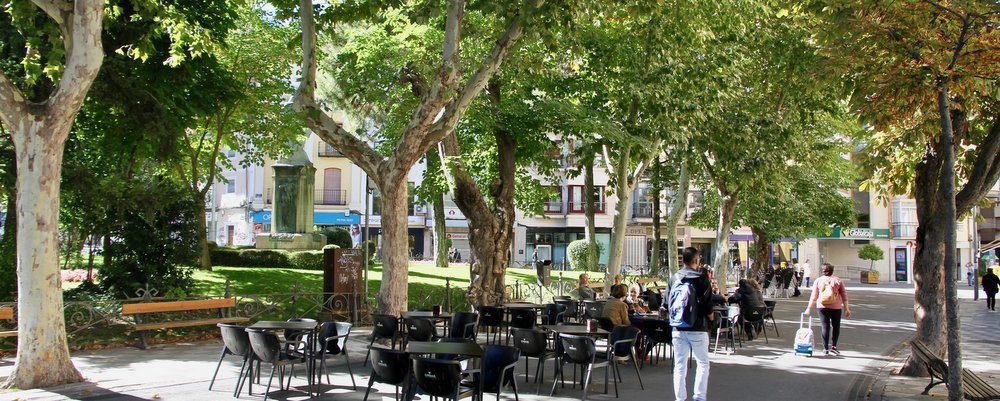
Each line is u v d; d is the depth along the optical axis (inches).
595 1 514.6
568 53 740.7
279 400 358.3
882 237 2166.6
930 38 363.6
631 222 2103.8
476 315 492.4
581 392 395.9
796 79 789.2
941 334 448.1
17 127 358.6
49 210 368.5
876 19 376.8
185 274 669.3
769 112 812.6
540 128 700.0
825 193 1227.2
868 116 402.3
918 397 386.0
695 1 666.8
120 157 688.4
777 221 1184.2
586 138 719.1
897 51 374.3
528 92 729.6
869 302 1187.9
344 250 685.9
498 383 310.2
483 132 735.1
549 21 482.6
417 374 293.0
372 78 733.3
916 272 456.8
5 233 601.6
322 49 826.2
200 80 724.7
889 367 495.5
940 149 436.5
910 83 374.6
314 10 539.5
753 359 524.7
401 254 512.4
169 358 469.1
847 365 500.1
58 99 359.9
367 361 479.8
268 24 998.4
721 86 725.3
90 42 360.5
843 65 389.7
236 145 1188.5
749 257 2060.8
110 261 640.4
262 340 346.0
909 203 2149.4
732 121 788.6
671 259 1010.7
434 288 792.3
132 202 583.2
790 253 2118.6
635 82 690.2
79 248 807.7
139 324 506.0
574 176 804.6
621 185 765.9
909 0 357.7
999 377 461.7
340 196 2034.9
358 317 685.9
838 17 379.6
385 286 511.8
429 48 699.4
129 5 602.9
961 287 1801.2
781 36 775.7
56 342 375.6
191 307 541.6
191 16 657.6
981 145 452.4
